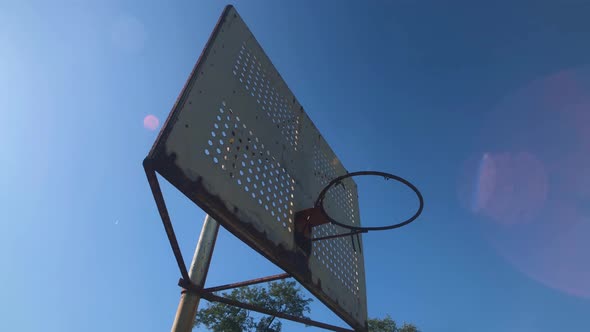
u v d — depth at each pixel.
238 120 3.25
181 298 3.50
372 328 17.09
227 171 2.88
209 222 4.09
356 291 4.80
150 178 2.27
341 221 4.99
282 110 4.22
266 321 13.04
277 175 3.64
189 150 2.52
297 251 3.60
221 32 3.49
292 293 13.54
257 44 4.06
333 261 4.47
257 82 3.84
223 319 12.75
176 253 3.12
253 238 2.98
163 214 2.48
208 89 2.99
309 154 4.58
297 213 3.80
